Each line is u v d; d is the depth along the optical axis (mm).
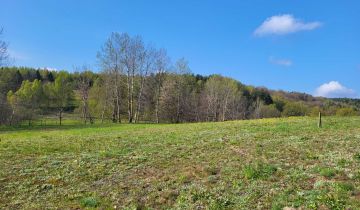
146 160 21016
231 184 15039
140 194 15156
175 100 90812
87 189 16406
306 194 12719
